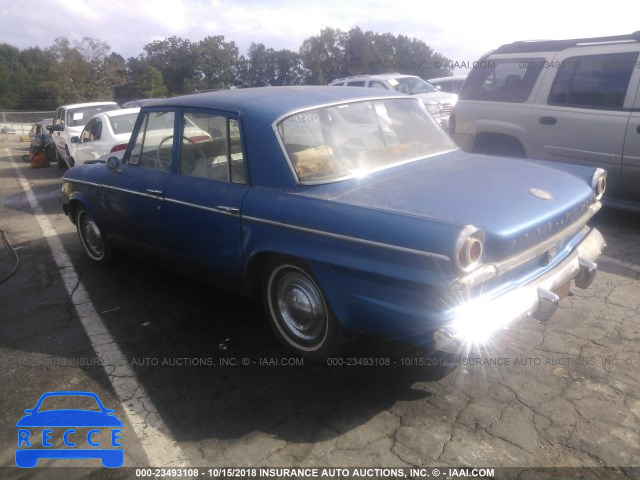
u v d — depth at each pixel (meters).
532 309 2.98
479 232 2.65
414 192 3.18
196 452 2.86
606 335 3.78
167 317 4.44
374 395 3.24
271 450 2.84
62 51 61.47
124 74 69.00
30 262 6.13
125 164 4.82
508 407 3.07
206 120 3.96
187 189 4.04
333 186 3.35
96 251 5.77
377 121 3.97
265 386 3.40
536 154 6.50
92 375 3.64
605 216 6.48
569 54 6.19
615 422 2.91
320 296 3.36
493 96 6.87
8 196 11.03
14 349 4.06
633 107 5.62
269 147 3.54
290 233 3.31
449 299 2.74
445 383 3.32
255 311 4.45
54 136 14.48
